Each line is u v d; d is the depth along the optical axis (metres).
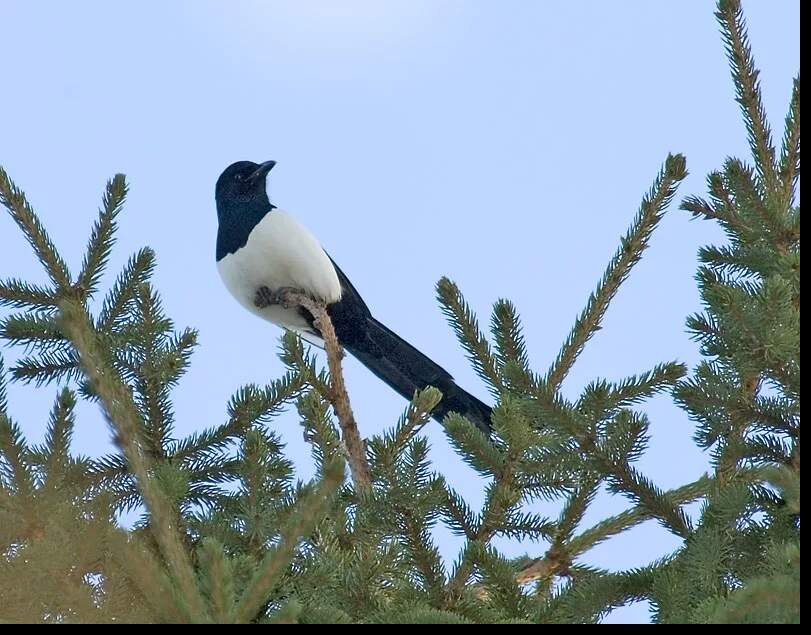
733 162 9.54
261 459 7.91
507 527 8.36
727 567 7.14
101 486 8.48
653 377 8.41
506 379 7.61
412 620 6.09
